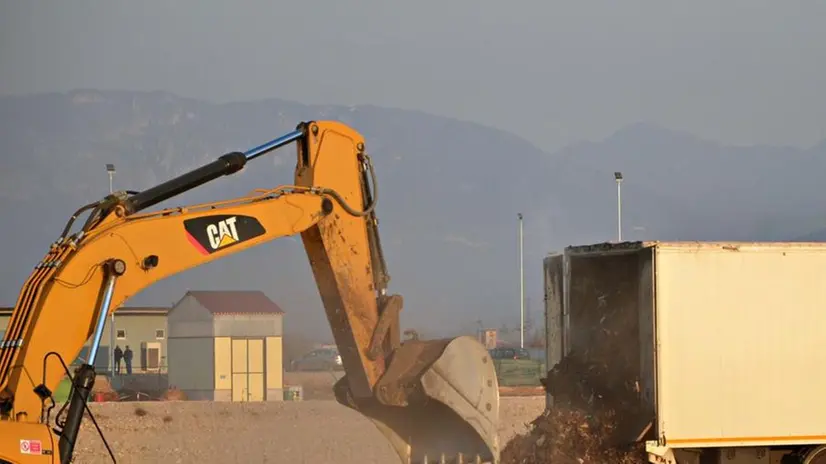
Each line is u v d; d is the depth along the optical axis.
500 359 116.19
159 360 104.75
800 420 34.47
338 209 30.09
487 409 31.94
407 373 31.08
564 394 36.31
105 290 24.69
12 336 23.83
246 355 91.44
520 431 58.94
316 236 29.86
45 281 24.14
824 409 34.62
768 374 34.31
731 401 33.94
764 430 34.16
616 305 35.50
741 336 34.16
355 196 30.66
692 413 33.62
